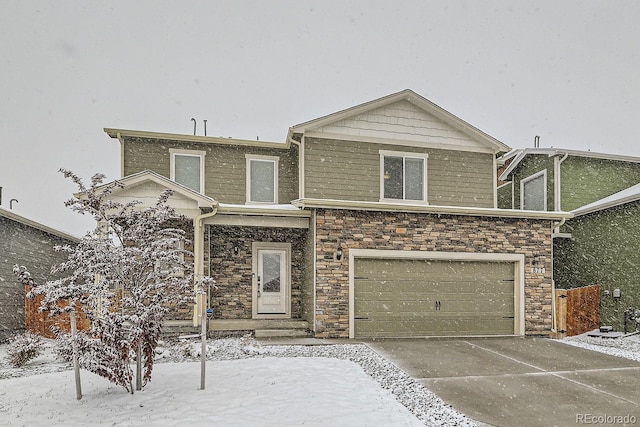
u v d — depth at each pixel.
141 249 6.39
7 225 11.31
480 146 13.71
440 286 11.38
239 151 13.66
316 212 10.79
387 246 11.05
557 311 11.80
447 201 13.29
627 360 8.59
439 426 5.24
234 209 10.83
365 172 12.83
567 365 8.15
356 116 12.93
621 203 12.48
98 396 6.03
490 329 11.51
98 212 6.48
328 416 5.27
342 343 9.98
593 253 13.51
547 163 15.30
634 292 12.10
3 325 11.05
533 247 11.86
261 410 5.45
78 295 5.96
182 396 5.96
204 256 11.39
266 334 10.75
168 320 11.05
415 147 13.29
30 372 7.64
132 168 12.93
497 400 6.20
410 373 7.46
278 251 12.51
